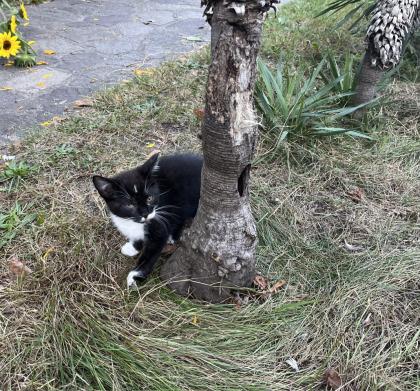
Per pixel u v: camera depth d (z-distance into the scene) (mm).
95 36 1428
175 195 713
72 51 1327
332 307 640
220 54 495
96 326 584
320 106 1006
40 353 566
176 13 1654
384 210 834
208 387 542
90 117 1010
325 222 805
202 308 640
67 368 551
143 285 661
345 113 974
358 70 1085
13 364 552
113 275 674
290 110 956
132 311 614
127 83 1136
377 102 1034
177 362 563
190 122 1014
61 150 896
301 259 729
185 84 1135
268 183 863
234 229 610
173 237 728
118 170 872
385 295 654
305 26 1487
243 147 546
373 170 913
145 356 562
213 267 627
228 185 574
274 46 1346
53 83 1154
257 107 975
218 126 526
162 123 1016
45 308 611
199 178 727
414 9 968
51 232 729
